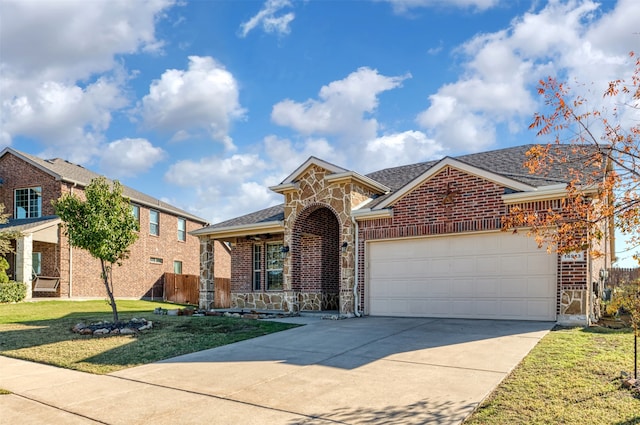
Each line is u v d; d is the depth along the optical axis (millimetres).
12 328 12812
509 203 11930
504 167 14148
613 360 7254
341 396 6293
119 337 11148
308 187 15805
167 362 8695
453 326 11250
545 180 11680
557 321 11102
